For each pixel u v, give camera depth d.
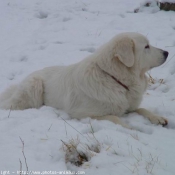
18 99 11.30
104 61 10.05
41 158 7.39
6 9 21.89
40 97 11.31
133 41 9.95
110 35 17.45
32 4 23.12
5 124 9.08
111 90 9.98
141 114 10.34
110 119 9.78
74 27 18.75
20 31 18.56
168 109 10.70
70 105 10.41
